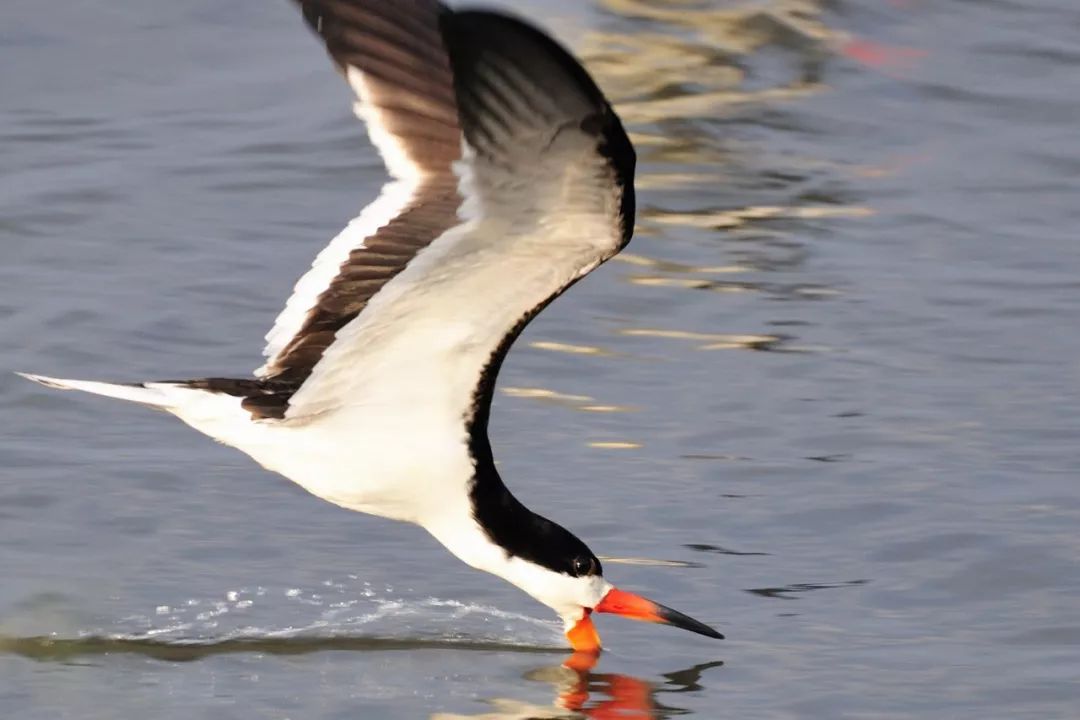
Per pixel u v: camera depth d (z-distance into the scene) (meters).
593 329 15.46
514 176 8.68
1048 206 18.36
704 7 21.67
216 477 13.11
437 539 11.55
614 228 8.96
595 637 10.98
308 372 10.05
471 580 11.98
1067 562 11.87
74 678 10.59
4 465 13.05
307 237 17.22
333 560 12.12
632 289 16.17
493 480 10.50
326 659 10.91
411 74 9.30
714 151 19.19
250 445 10.16
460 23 8.06
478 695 10.49
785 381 14.57
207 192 18.17
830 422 13.89
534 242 9.15
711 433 13.73
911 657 10.85
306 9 9.17
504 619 11.49
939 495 12.77
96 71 21.44
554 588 10.83
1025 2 23.77
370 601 11.62
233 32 22.72
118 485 12.88
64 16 22.78
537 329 15.41
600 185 8.71
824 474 13.11
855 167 19.14
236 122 20.06
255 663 10.85
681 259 16.80
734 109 20.16
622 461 13.30
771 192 18.36
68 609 11.33
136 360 14.79
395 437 10.18
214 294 15.93
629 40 21.03
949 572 11.83
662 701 10.41
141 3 23.31
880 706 10.28
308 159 19.05
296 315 10.05
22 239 16.89
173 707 10.26
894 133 20.05
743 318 15.70
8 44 21.95
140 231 17.17
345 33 9.18
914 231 17.62
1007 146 19.86
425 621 11.42
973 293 16.27
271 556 12.12
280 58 22.02
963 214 18.05
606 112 8.32
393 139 9.35
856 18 22.53
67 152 19.06
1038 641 11.01
